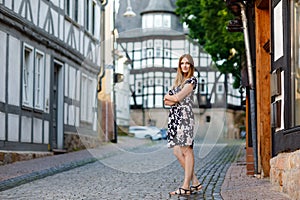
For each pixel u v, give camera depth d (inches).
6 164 519.5
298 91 303.3
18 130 572.4
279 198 294.4
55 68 713.0
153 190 344.2
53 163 529.0
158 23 2203.5
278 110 340.5
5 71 540.7
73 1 762.8
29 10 601.0
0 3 524.4
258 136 406.0
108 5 925.8
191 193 323.0
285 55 319.0
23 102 590.2
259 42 410.9
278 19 341.1
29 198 308.0
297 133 291.9
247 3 454.3
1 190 339.9
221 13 832.3
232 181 383.9
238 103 2142.0
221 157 661.9
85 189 348.8
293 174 291.1
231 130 2085.4
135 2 2177.7
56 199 305.0
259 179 393.4
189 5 1032.8
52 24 677.3
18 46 574.6
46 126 658.2
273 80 349.1
